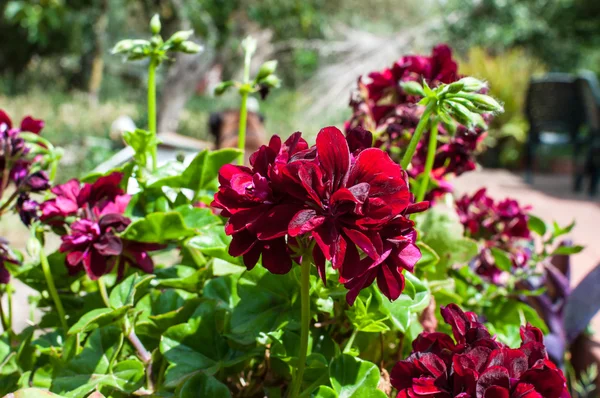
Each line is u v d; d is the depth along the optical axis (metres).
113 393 0.34
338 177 0.27
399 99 0.45
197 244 0.36
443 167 0.46
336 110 3.10
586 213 2.03
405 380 0.30
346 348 0.35
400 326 0.33
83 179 0.41
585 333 0.67
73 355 0.35
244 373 0.38
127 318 0.36
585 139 2.87
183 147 1.26
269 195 0.27
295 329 0.35
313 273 0.34
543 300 0.55
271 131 3.10
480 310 0.49
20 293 1.03
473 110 0.33
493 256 0.48
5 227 1.66
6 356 0.39
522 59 3.72
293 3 2.63
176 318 0.37
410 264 0.27
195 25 2.29
